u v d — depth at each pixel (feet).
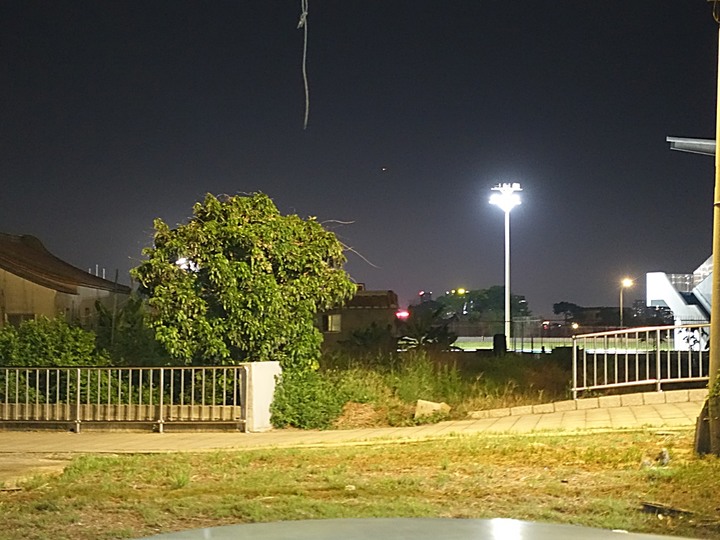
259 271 53.26
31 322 56.18
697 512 25.98
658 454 34.19
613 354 70.38
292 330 53.83
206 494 29.91
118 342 57.72
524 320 169.68
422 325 88.38
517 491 29.25
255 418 49.57
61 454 41.57
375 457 36.73
